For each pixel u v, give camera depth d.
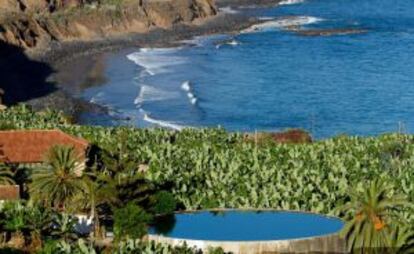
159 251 87.75
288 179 115.81
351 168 121.75
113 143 131.75
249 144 140.00
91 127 150.25
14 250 89.88
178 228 99.38
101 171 109.88
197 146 138.25
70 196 103.94
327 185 112.81
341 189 109.38
